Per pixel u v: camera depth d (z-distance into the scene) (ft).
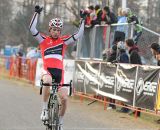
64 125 46.21
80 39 77.10
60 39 37.96
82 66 66.44
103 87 60.13
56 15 141.18
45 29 140.97
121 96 55.83
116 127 46.32
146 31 64.80
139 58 56.08
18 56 110.42
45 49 37.76
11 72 112.06
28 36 168.66
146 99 50.85
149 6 97.66
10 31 201.98
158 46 52.31
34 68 93.30
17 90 81.87
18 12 163.43
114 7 95.04
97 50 71.41
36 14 37.42
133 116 54.08
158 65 52.21
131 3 100.68
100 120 50.42
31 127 44.14
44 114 37.09
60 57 37.86
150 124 49.06
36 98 69.56
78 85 67.62
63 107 37.14
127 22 64.49
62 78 37.91
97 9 71.20
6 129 42.96
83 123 47.91
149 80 50.42
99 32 71.10
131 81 53.72
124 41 62.23
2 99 66.13
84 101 67.46
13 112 53.42
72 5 139.03
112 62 58.03
